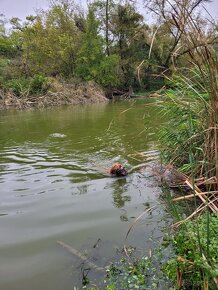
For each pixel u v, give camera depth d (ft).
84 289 8.23
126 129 31.14
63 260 9.55
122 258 9.50
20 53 101.55
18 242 10.59
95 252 9.90
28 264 9.41
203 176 14.11
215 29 10.90
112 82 90.68
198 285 7.91
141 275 8.61
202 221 9.87
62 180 16.67
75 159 20.68
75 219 12.11
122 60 92.48
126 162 19.47
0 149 24.56
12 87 68.59
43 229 11.41
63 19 91.76
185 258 8.43
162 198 13.82
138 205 13.24
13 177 17.40
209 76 11.39
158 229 11.16
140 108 52.90
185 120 15.33
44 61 88.74
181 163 16.33
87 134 29.50
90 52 90.07
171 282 8.45
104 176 17.17
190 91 15.05
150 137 26.14
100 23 93.61
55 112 52.16
